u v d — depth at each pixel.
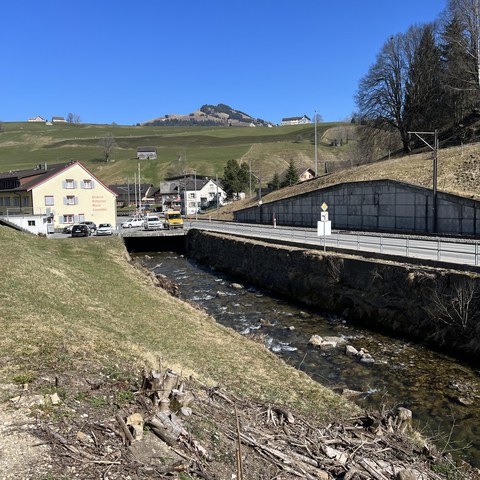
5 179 70.25
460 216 35.53
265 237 39.53
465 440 11.74
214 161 157.50
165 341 15.34
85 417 7.98
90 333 13.38
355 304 24.00
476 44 59.91
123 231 59.56
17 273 19.28
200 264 45.81
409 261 22.84
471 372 16.12
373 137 74.00
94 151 182.62
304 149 166.00
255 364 14.41
